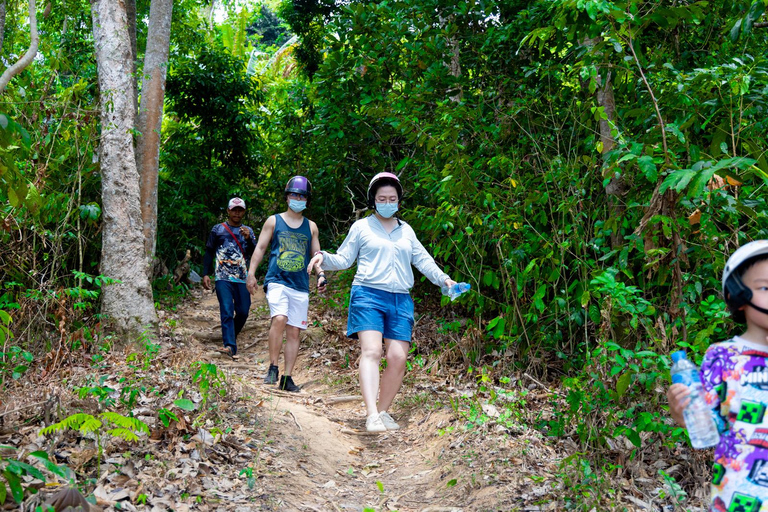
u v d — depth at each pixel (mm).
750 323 1909
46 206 5621
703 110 4223
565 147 5824
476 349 5902
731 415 1866
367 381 4508
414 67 7281
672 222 3625
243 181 14508
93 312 6859
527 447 4004
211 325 9312
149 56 8594
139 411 3867
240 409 4426
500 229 5352
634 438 3402
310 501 3441
